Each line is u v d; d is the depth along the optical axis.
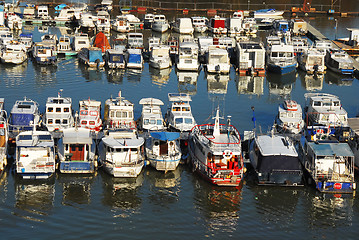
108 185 60.03
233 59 115.44
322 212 56.28
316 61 107.00
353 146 64.81
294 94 93.75
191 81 99.25
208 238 51.50
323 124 73.56
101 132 70.12
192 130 68.06
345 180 59.66
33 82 93.25
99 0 175.12
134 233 51.78
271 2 180.50
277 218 55.09
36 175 59.53
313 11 167.12
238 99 89.69
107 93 89.06
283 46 107.00
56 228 51.91
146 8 164.50
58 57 110.94
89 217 53.97
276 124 73.62
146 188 59.84
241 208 56.62
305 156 63.72
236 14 153.38
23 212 54.25
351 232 53.22
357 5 175.50
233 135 64.44
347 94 94.38
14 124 69.00
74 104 82.56
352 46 124.38
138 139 63.25
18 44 108.69
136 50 108.31
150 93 90.31
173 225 53.34
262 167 59.88
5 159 61.62
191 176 62.59
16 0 163.25
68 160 62.09
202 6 173.25
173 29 143.62
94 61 104.06
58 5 162.88
